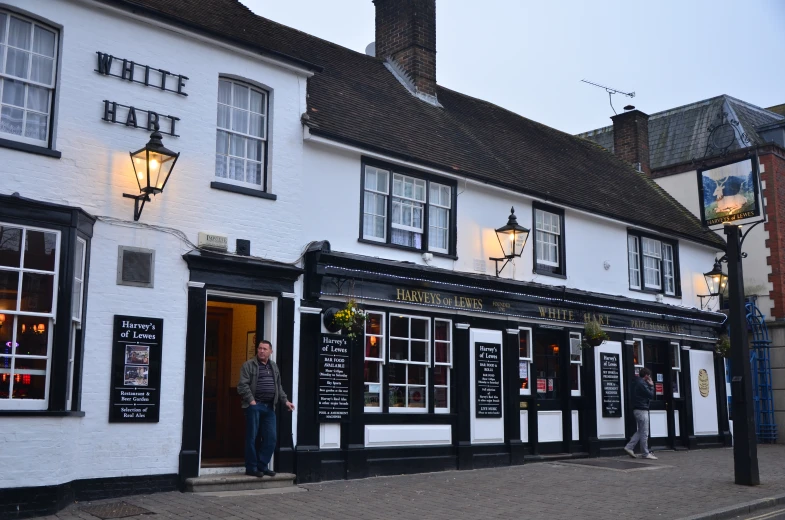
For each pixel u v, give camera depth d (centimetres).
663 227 1848
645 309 1756
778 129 2238
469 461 1330
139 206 973
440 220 1387
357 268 1196
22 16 920
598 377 1628
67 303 863
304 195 1175
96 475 908
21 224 848
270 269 1094
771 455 1688
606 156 2186
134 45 1004
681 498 1032
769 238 2127
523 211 1532
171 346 990
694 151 2372
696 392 1894
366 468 1182
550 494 1050
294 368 1119
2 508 788
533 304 1495
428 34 1703
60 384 848
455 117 1692
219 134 1098
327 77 1431
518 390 1446
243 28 1162
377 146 1262
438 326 1340
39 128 920
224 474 1033
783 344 2070
